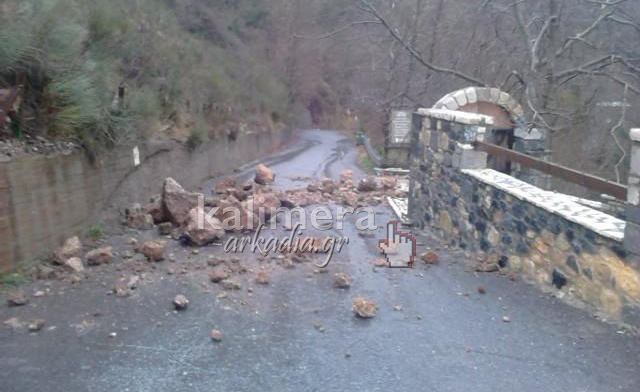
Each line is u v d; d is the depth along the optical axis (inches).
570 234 216.8
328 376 163.2
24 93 274.1
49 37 287.1
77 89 292.8
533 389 156.9
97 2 418.3
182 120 585.9
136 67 501.7
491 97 408.8
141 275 239.8
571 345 183.3
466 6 649.6
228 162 792.9
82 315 195.9
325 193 500.4
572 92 591.5
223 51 1264.8
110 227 323.6
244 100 1127.6
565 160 548.1
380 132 1193.4
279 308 215.8
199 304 213.3
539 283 239.6
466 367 170.2
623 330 189.0
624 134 511.5
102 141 332.5
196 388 153.0
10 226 226.1
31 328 181.2
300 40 1701.5
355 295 233.9
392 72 947.3
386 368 169.0
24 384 149.3
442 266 278.1
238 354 174.9
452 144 321.4
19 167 233.1
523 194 251.1
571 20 554.3
